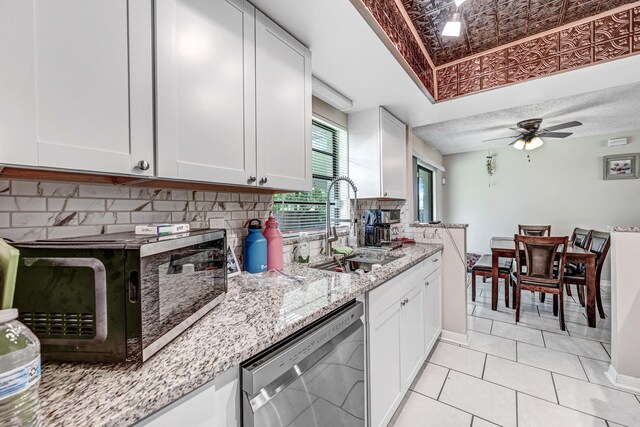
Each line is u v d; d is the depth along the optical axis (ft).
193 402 1.90
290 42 4.56
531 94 7.30
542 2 5.49
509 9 5.67
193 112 3.10
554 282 8.77
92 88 2.32
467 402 5.49
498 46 6.95
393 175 8.61
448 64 7.66
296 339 2.81
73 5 2.22
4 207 2.53
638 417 5.02
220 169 3.40
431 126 12.24
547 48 6.35
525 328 8.82
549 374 6.35
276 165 4.26
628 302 5.89
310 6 3.98
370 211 8.30
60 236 2.84
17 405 1.30
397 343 5.10
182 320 2.47
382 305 4.55
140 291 1.93
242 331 2.51
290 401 2.58
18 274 1.93
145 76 2.67
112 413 1.49
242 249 4.89
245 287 3.91
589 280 8.87
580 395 5.63
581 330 8.61
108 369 1.89
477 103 7.83
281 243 5.11
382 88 6.74
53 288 1.94
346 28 4.48
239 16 3.67
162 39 2.80
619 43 5.58
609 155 14.20
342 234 7.75
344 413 3.40
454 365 6.80
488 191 17.46
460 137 14.17
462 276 8.01
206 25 3.25
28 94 1.98
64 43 2.17
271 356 2.49
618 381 5.93
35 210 2.70
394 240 8.77
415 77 6.32
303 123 4.84
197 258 2.78
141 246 1.94
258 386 2.27
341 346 3.34
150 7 2.73
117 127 2.47
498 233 17.17
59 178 2.71
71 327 1.94
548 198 15.75
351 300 3.73
